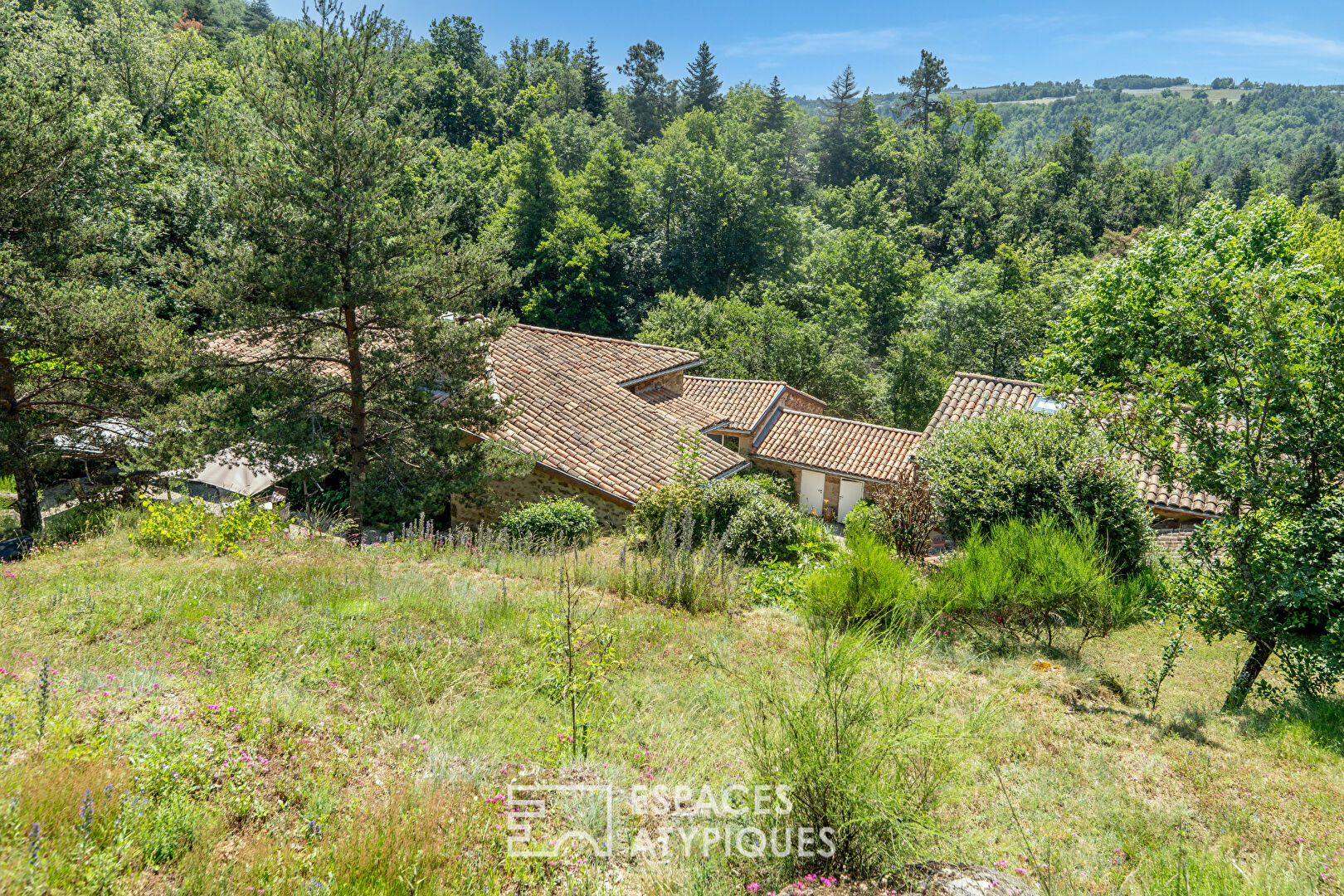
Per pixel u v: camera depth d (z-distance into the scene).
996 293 51.09
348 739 5.12
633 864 4.11
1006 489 12.13
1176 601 9.11
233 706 5.16
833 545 16.56
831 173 93.44
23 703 4.63
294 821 4.05
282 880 3.40
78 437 16.88
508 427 18.36
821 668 4.62
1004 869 4.29
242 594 8.30
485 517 18.78
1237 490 8.38
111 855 3.32
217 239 15.35
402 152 15.30
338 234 14.46
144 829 3.57
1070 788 5.77
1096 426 12.57
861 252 56.75
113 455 17.30
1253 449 8.39
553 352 23.12
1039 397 20.42
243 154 14.43
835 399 41.75
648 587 11.19
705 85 101.31
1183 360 9.70
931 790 4.31
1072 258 65.31
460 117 75.12
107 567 9.17
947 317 50.16
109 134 23.92
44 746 4.14
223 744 4.68
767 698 4.88
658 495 15.98
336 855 3.58
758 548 15.15
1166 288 16.02
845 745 4.23
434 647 7.43
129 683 5.37
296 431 15.23
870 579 10.12
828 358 41.88
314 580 9.20
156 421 15.67
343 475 20.59
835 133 93.88
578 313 52.12
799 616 10.78
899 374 40.66
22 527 16.08
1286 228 18.16
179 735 4.59
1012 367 46.62
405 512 15.48
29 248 15.48
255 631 7.15
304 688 5.99
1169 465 9.25
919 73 102.25
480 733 5.70
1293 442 8.24
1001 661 9.23
